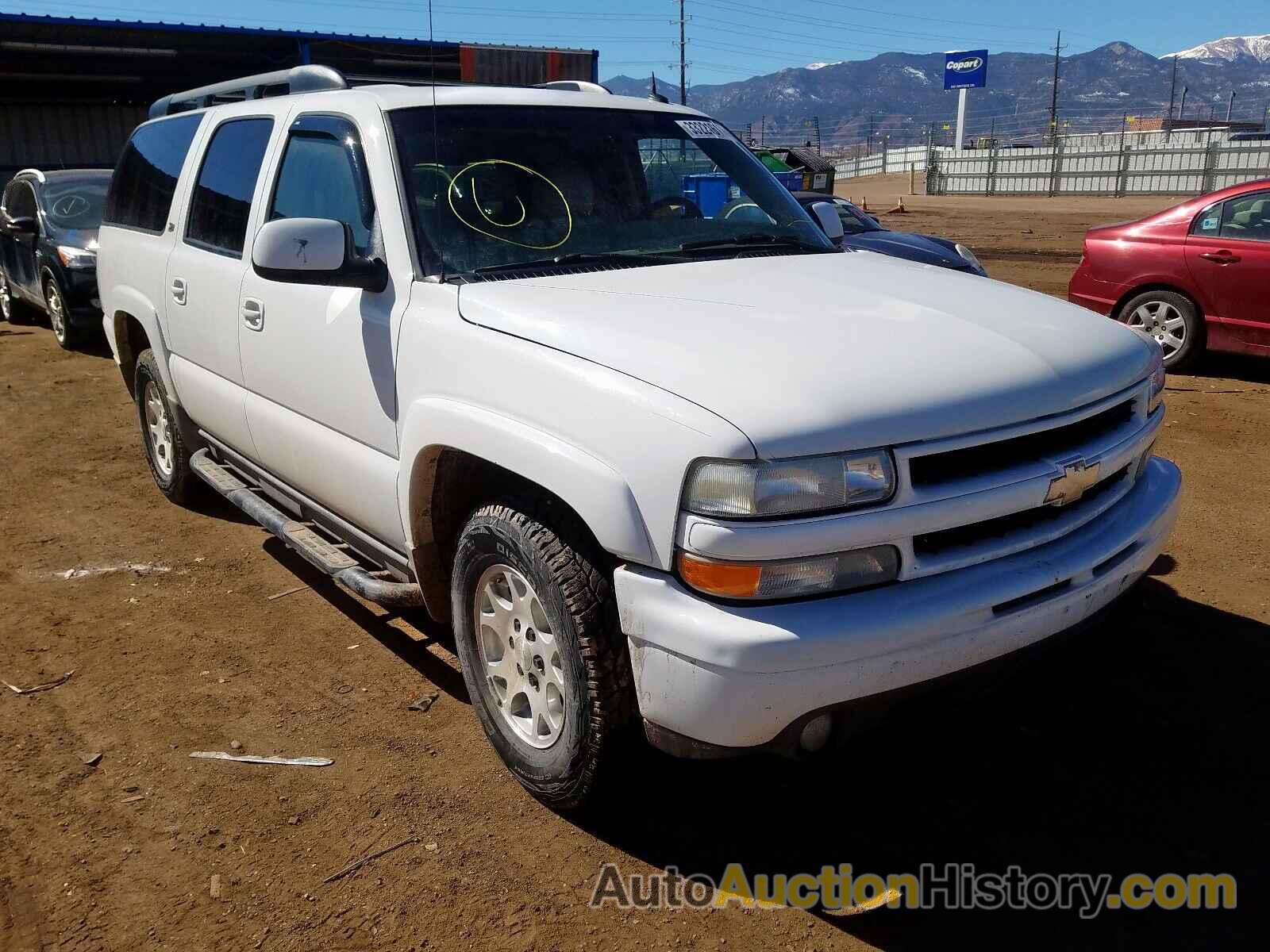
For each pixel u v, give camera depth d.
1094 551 2.60
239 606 4.30
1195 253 7.90
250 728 3.35
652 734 2.44
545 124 3.51
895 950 2.39
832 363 2.38
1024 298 3.10
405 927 2.47
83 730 3.35
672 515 2.25
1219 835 2.76
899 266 3.46
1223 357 8.79
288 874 2.66
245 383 4.04
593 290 2.89
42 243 10.09
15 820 2.90
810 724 2.31
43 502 5.66
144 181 5.22
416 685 3.62
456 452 2.91
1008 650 2.44
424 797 2.97
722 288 2.92
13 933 2.48
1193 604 4.11
